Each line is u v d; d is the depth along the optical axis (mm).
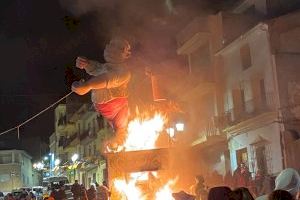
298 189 5918
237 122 31109
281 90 28125
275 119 27812
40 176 98750
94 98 7480
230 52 33344
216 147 34312
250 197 4750
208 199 4617
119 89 7414
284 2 32219
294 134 27578
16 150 79750
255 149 29922
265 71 29172
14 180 78812
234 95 32500
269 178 17828
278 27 28969
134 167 7297
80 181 68625
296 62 28672
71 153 74562
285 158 27172
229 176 23547
